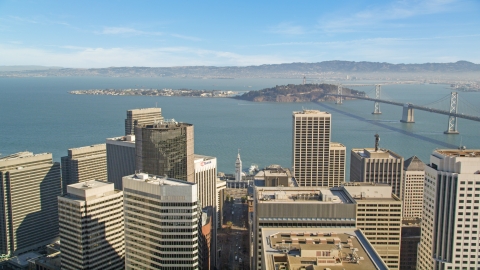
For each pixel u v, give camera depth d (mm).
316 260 179750
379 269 174750
